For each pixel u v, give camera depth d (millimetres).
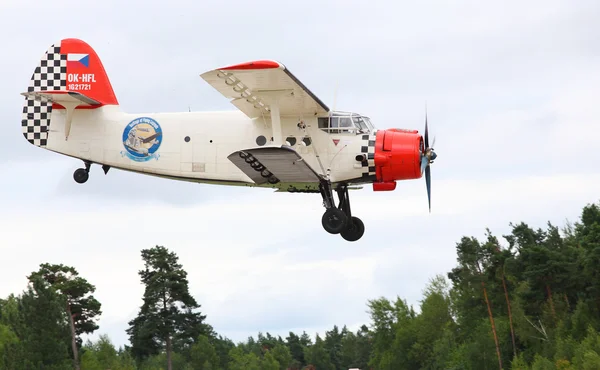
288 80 61438
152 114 72125
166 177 72062
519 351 136625
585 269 126312
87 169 74062
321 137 67750
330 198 67188
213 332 155000
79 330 127688
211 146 70188
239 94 64188
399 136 67500
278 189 71250
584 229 155125
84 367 127438
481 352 138625
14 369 116750
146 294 131750
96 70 77000
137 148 71938
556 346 122188
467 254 139625
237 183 70375
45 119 73812
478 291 137250
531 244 152875
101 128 72812
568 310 129125
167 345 132625
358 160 67250
